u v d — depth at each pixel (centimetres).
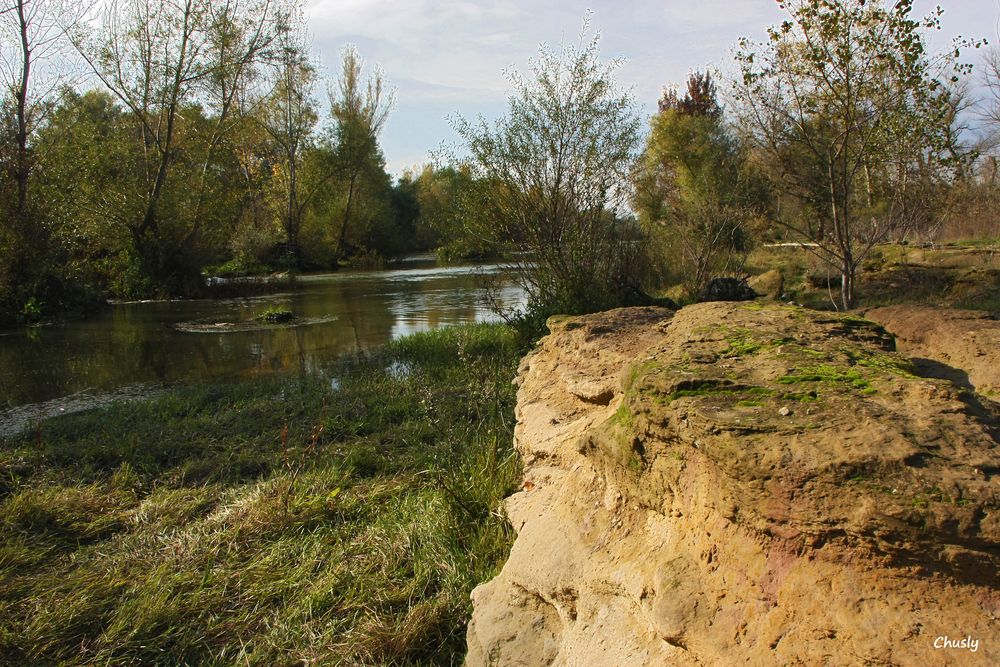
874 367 228
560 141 1153
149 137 2564
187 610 388
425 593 404
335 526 494
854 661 164
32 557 453
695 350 260
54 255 1975
